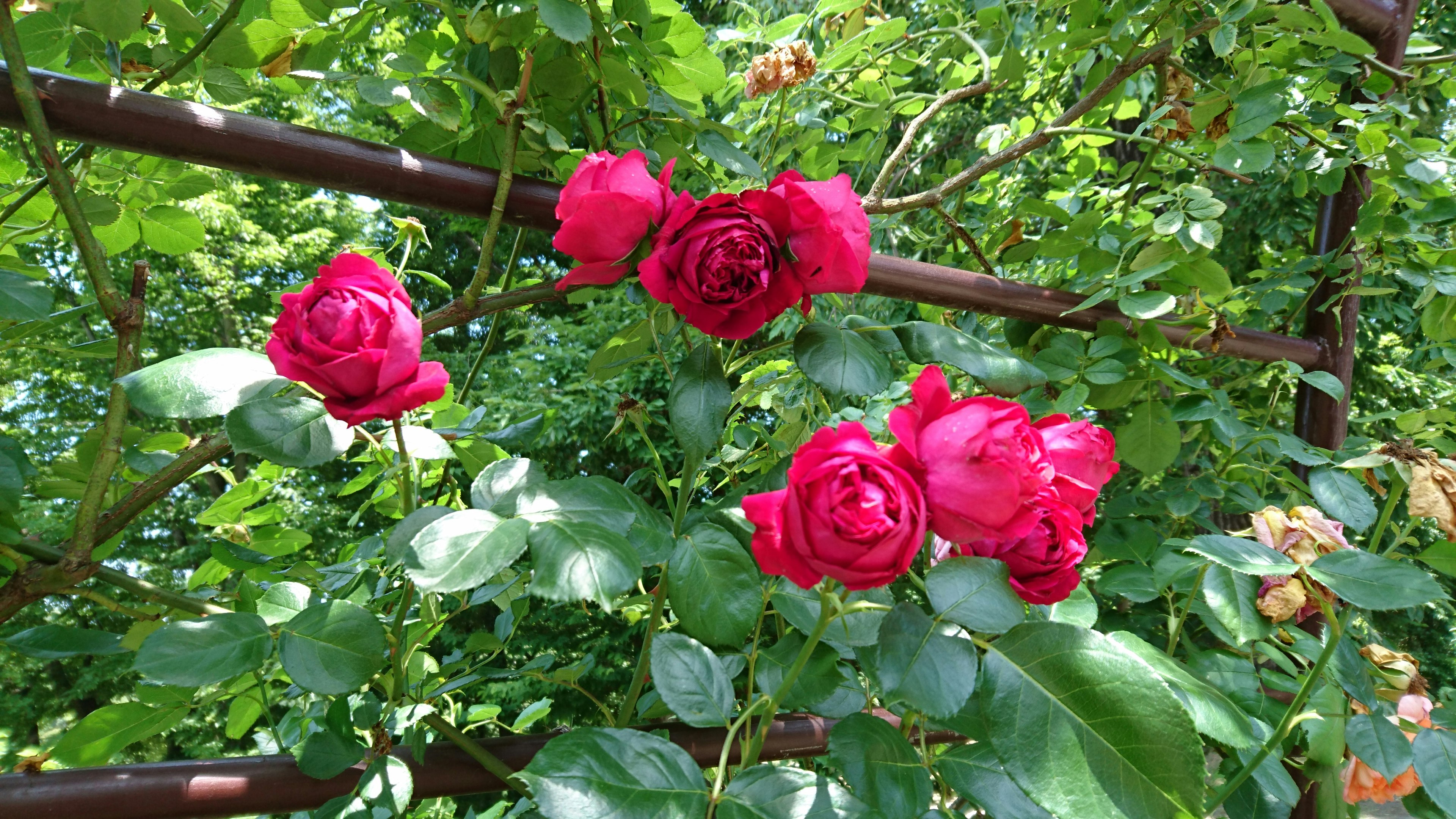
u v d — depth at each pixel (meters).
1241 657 0.66
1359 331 2.57
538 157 0.64
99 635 0.52
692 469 0.53
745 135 0.70
